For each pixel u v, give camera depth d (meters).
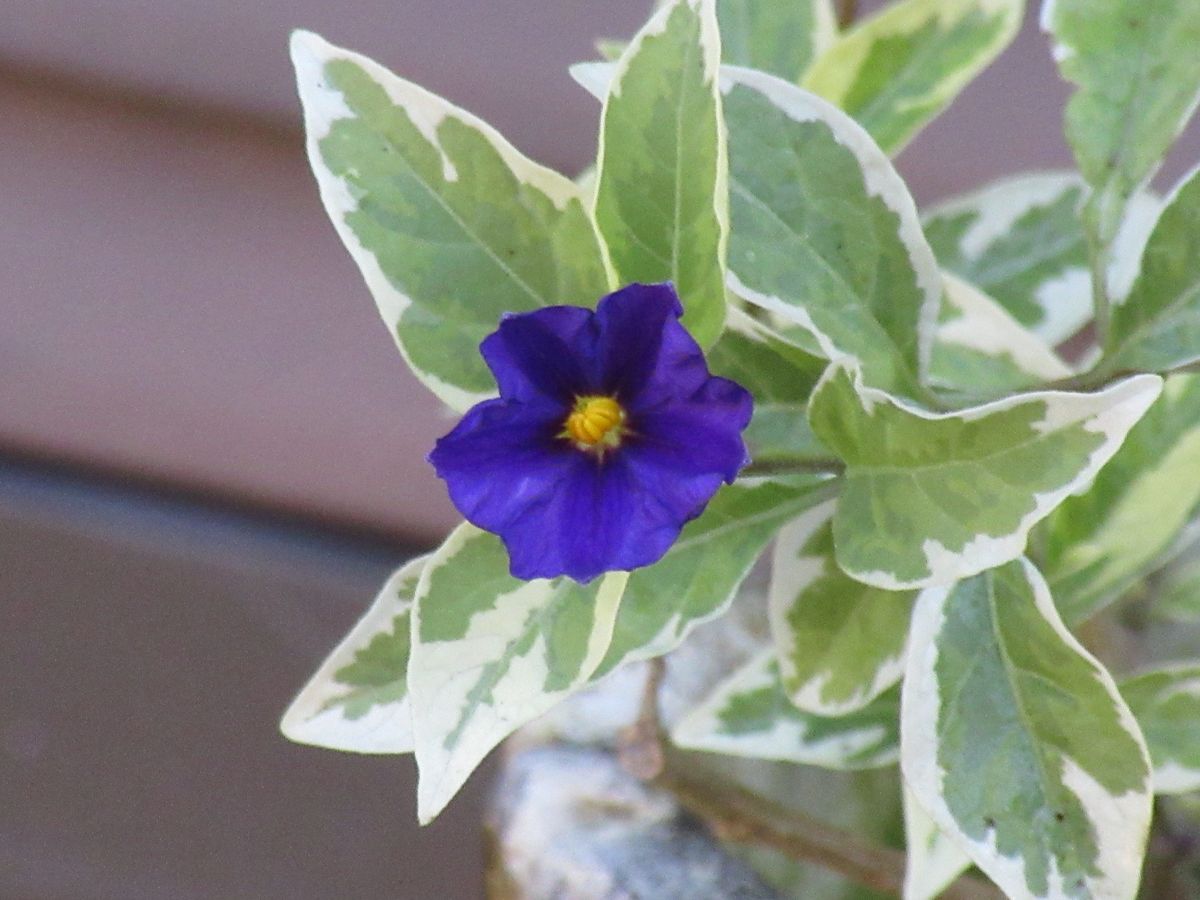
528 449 0.33
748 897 0.40
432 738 0.33
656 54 0.33
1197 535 0.40
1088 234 0.36
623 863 0.41
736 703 0.39
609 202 0.33
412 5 0.53
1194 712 0.37
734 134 0.35
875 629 0.37
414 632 0.33
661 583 0.35
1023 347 0.38
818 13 0.39
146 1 0.53
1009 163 0.52
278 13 0.53
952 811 0.34
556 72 0.53
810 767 0.42
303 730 0.35
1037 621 0.34
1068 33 0.36
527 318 0.32
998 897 0.39
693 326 0.33
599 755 0.42
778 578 0.37
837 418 0.33
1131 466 0.37
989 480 0.32
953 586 0.35
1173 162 0.51
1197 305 0.35
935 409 0.35
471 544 0.34
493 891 0.42
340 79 0.34
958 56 0.38
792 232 0.35
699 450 0.32
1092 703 0.34
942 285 0.36
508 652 0.33
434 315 0.34
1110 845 0.34
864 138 0.35
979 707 0.34
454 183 0.34
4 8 0.53
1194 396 0.37
